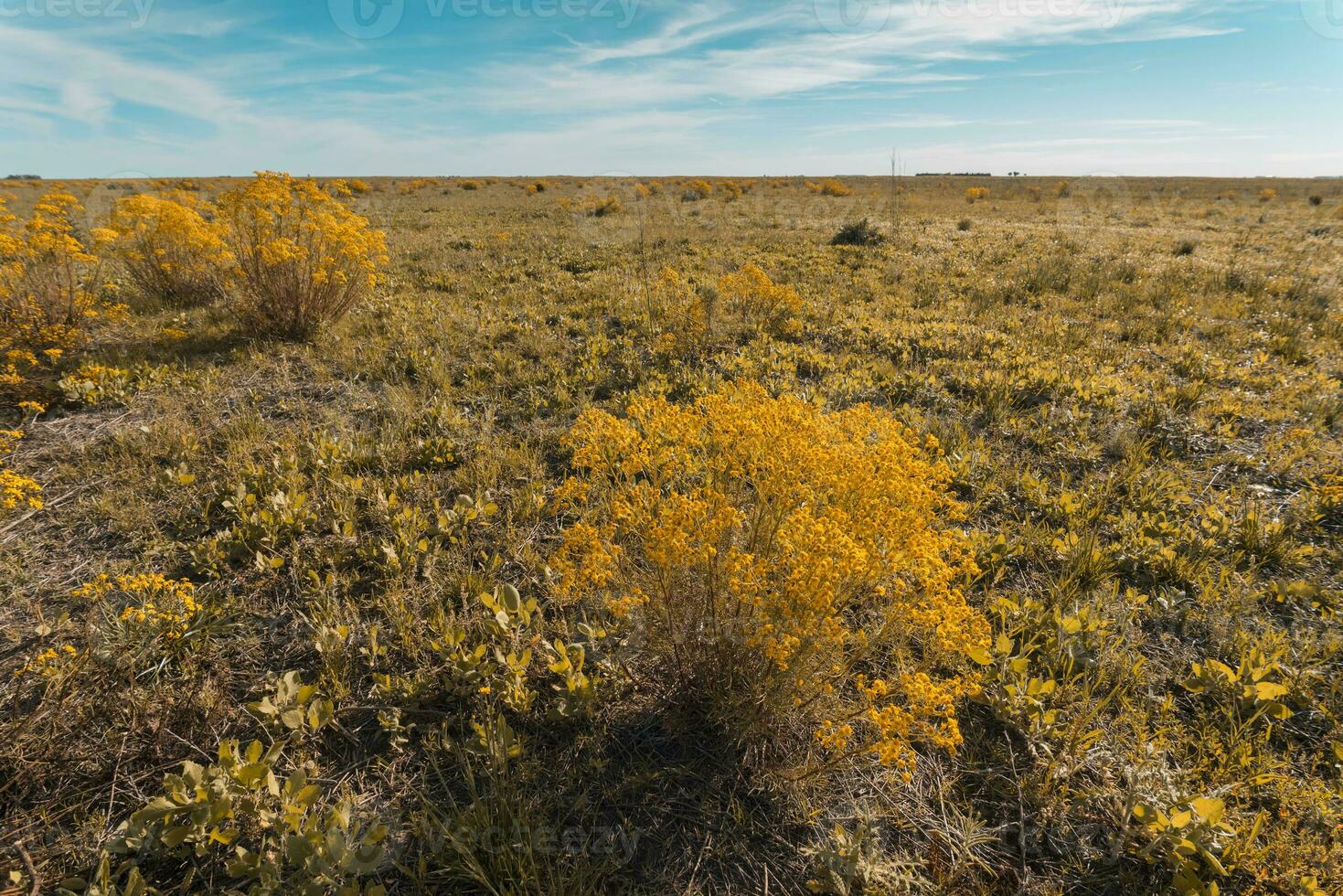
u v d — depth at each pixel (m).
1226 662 3.16
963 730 2.81
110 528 3.96
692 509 2.43
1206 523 4.07
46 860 2.23
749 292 8.29
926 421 5.60
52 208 7.16
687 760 2.67
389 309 8.79
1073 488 4.73
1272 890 2.21
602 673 2.97
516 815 2.35
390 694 2.86
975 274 11.88
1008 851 2.37
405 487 4.50
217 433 5.19
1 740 2.57
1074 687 2.97
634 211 23.53
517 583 3.64
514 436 5.38
